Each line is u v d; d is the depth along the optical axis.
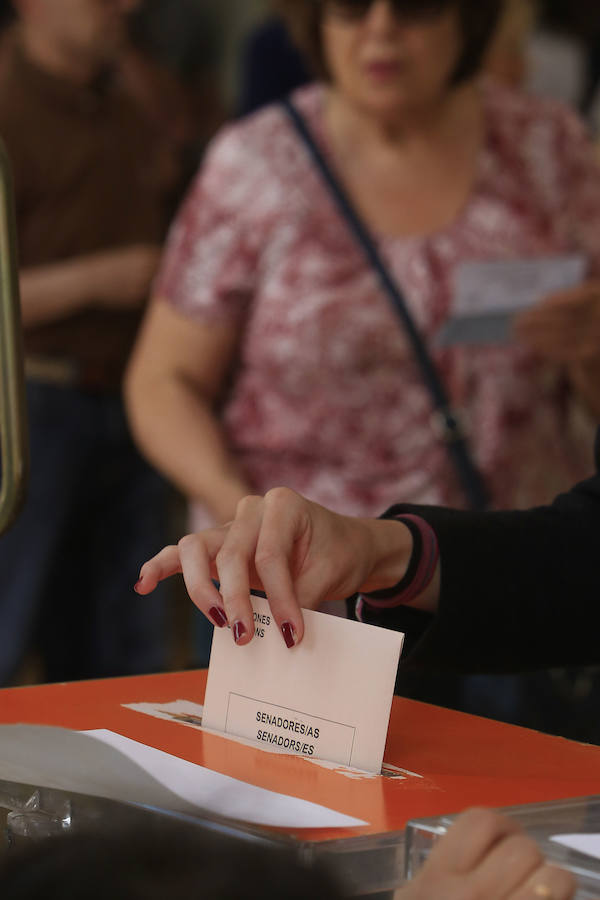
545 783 1.44
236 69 6.30
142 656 4.77
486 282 3.06
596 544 1.90
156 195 4.81
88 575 4.76
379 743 1.43
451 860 1.02
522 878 0.99
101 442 4.57
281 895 0.60
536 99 3.33
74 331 4.49
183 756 1.43
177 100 5.61
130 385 3.36
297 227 3.13
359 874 1.12
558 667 1.91
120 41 4.73
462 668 1.83
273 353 3.14
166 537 4.82
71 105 4.51
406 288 3.09
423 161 3.10
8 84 4.46
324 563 1.65
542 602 1.82
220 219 3.20
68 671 4.80
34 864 0.62
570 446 3.30
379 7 2.88
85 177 4.55
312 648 1.50
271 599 1.52
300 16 3.14
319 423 3.12
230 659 1.58
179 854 0.62
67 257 4.53
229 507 3.06
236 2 6.39
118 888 0.59
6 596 4.48
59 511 4.51
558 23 5.29
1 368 1.52
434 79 2.99
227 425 3.28
